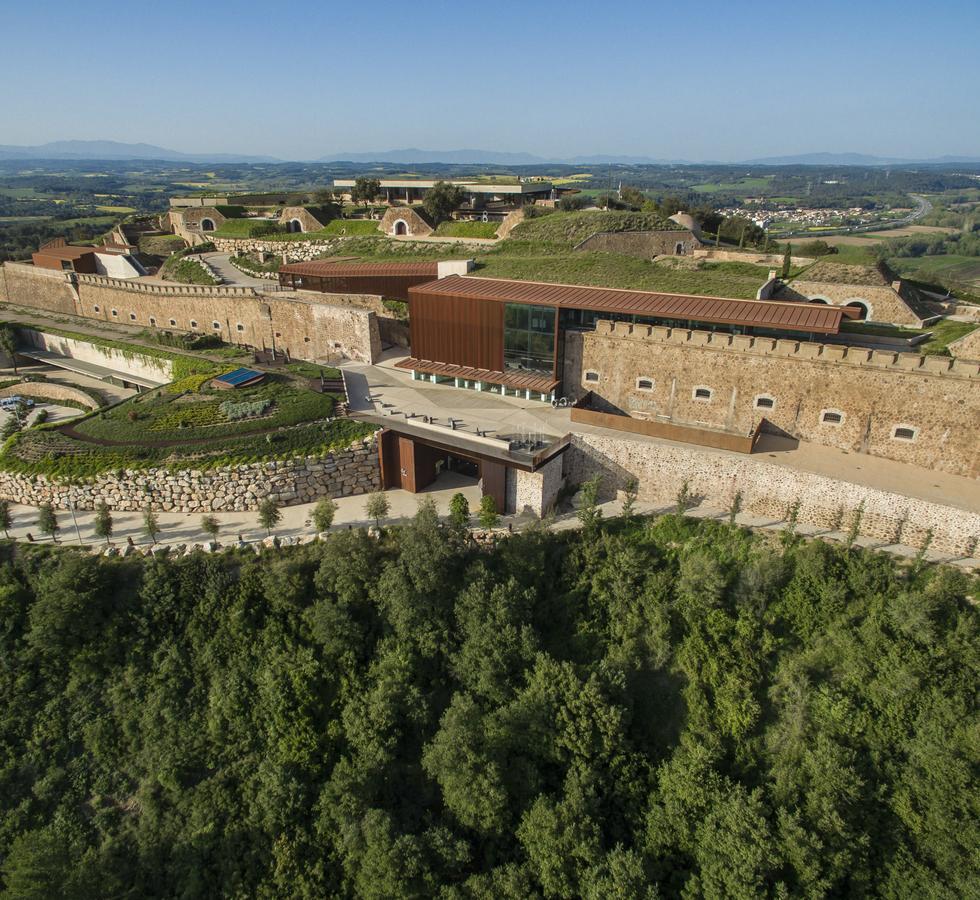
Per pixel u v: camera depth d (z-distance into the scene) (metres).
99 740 32.06
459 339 51.41
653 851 28.70
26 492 43.59
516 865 28.16
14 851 26.20
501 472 41.84
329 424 46.06
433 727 33.00
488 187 92.56
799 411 41.78
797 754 29.84
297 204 101.19
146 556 37.44
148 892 28.17
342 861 28.73
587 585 37.25
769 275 56.81
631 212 78.81
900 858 27.52
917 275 79.94
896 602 32.12
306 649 34.56
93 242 107.00
